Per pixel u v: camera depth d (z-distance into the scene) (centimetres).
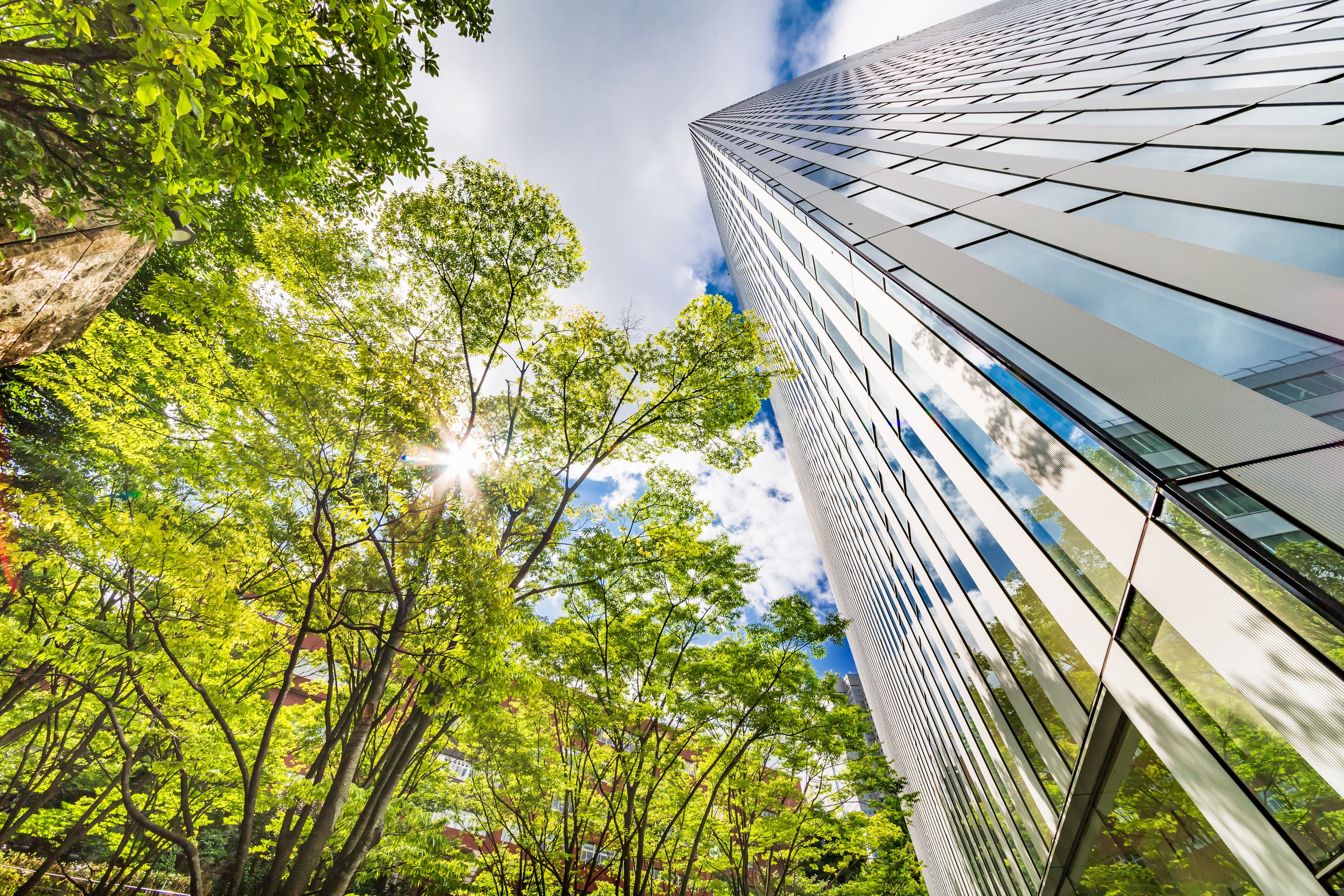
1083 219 799
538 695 1076
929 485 1078
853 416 1639
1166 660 498
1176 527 465
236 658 1127
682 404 1200
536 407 1258
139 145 501
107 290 902
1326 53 886
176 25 365
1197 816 575
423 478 968
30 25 454
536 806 1227
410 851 1219
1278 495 403
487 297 1229
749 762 1357
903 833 1523
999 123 1394
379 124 740
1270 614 391
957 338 808
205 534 978
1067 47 1966
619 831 1122
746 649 1276
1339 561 356
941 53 3300
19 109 457
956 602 1141
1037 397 641
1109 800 713
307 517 1005
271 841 1505
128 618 795
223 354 995
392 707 1129
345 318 1107
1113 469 537
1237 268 559
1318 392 421
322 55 635
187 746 1050
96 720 1127
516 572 1001
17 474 1192
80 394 1037
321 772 903
